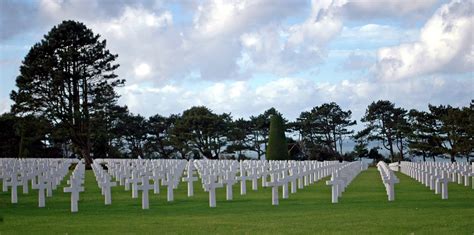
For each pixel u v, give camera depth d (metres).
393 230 13.04
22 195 24.78
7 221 15.78
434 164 39.69
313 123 95.31
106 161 57.41
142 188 18.77
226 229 13.74
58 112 61.62
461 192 24.39
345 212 16.84
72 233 13.47
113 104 69.00
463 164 37.69
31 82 61.44
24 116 62.59
